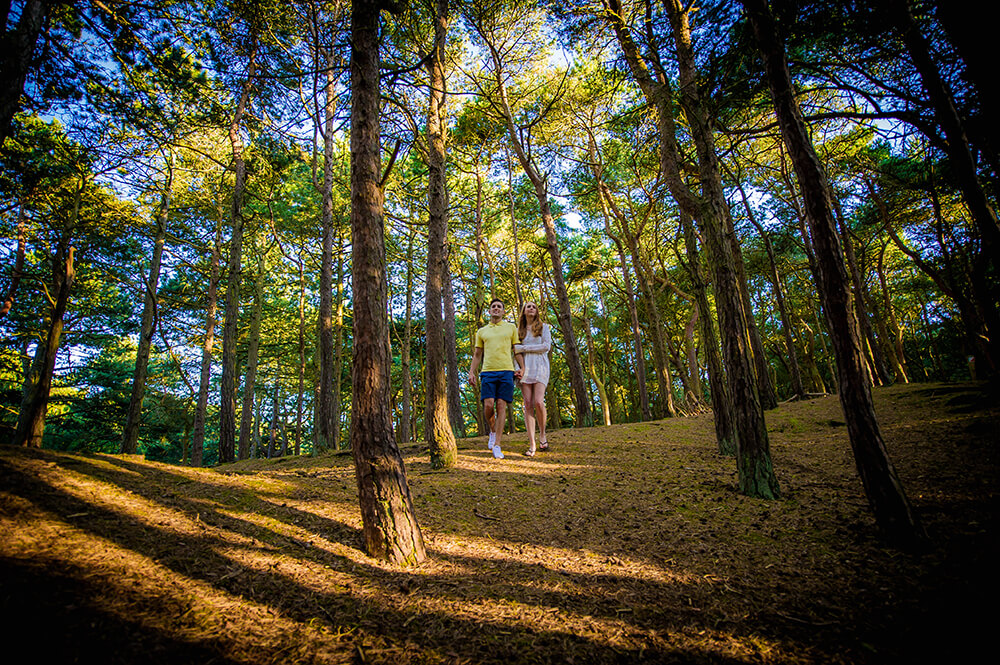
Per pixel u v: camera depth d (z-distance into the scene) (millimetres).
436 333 5250
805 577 2430
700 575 2494
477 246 16250
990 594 2008
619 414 30453
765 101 5594
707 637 1905
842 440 6105
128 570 1989
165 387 23250
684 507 3650
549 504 3709
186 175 12672
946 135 4508
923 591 2145
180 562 2160
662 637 1904
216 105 6176
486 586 2318
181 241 13703
